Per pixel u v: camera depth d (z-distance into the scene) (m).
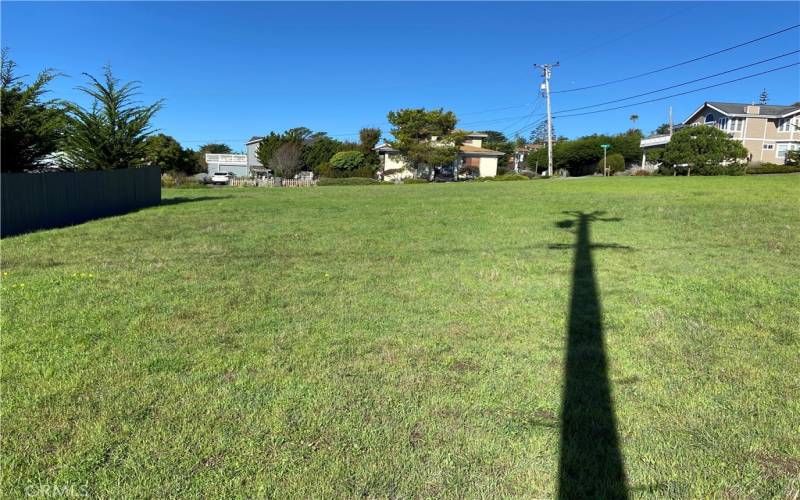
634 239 8.26
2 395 2.97
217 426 2.65
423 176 45.81
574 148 53.34
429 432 2.60
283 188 30.95
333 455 2.41
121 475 2.26
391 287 5.52
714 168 30.42
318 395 2.99
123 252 7.96
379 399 2.94
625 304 4.73
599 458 2.36
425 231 9.79
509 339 3.89
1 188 10.54
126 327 4.20
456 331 4.08
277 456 2.40
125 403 2.89
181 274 6.26
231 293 5.30
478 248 7.84
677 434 2.54
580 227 9.73
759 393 2.94
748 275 5.68
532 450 2.43
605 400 2.90
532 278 5.82
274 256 7.45
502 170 54.25
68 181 13.19
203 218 12.90
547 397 2.95
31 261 7.27
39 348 3.71
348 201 17.59
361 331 4.09
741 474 2.23
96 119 16.77
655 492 2.13
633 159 54.72
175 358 3.54
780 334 3.85
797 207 11.75
